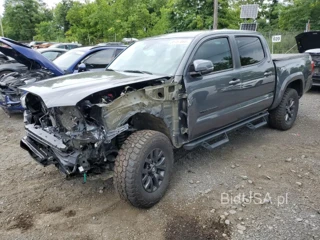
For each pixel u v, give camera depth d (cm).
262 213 291
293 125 568
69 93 269
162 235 264
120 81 302
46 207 311
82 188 349
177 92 324
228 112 392
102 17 2644
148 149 288
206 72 333
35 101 338
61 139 281
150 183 300
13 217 294
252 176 367
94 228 277
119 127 275
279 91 488
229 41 398
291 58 521
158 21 2591
